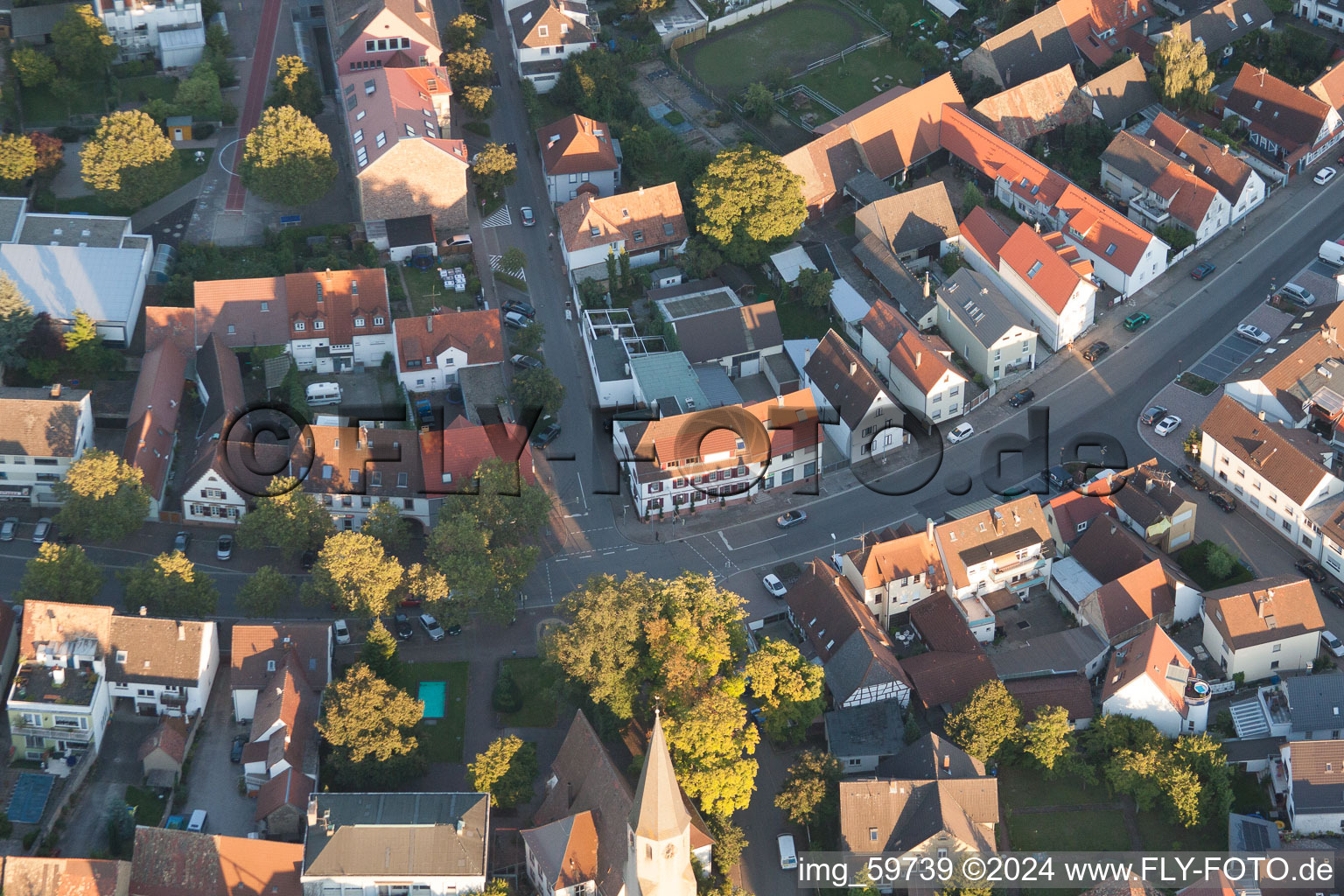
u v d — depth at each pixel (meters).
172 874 165.12
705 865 171.25
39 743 182.12
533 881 170.75
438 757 185.62
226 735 186.38
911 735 185.38
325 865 163.62
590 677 180.50
